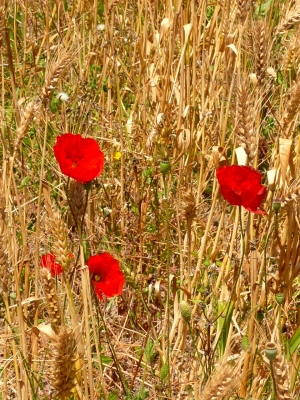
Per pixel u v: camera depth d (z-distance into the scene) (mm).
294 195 1917
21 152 2338
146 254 2414
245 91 1952
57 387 1683
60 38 2535
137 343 2197
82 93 2559
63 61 1958
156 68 2529
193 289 2230
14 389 2039
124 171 2520
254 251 2004
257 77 2086
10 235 1934
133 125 2590
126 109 2793
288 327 2160
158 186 2475
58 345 1667
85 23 2785
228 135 2625
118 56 2713
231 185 1822
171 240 2408
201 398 1667
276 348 1632
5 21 1961
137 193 2439
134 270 2311
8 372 2086
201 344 2100
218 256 2430
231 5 2510
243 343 1922
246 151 1964
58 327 1749
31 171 2363
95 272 1856
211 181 2631
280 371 1642
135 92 2746
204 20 2494
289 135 2109
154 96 2562
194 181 2582
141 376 2141
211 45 2568
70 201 1762
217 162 2205
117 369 1969
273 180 1929
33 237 2213
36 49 2738
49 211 2045
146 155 2455
